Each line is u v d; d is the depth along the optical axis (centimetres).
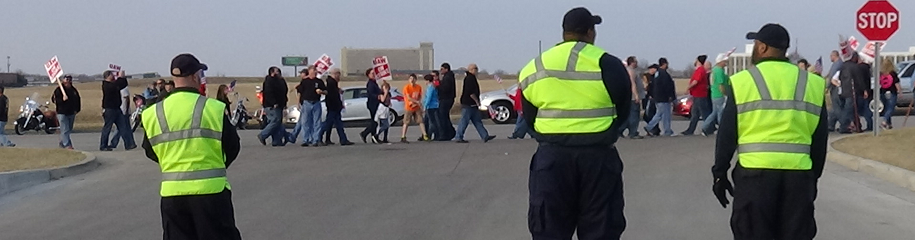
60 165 1373
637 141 1767
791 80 571
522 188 1129
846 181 1156
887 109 1950
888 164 1205
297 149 1712
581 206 577
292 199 1075
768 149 567
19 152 1573
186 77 615
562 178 568
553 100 564
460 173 1293
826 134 576
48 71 1986
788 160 565
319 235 855
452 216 938
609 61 561
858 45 2317
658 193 1076
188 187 596
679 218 912
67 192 1172
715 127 1897
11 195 1150
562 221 578
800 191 570
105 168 1452
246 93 5394
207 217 602
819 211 938
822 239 802
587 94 559
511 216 930
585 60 561
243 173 1333
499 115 2712
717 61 1831
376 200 1055
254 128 2839
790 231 575
